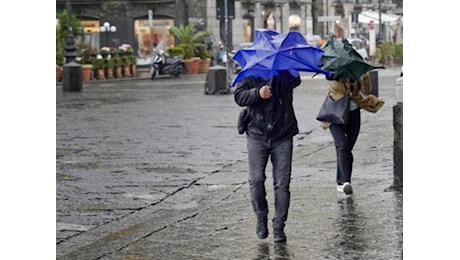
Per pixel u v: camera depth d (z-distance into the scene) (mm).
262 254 16922
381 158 29875
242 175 27547
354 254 16609
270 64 17000
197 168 29172
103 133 40094
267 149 17766
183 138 37500
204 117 46844
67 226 20422
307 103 55188
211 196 23984
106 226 20406
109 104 58344
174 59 105062
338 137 23203
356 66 22031
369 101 23203
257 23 142875
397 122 23016
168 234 19156
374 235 18109
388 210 20562
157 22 133500
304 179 25906
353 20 164000
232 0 69875
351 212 20562
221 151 33250
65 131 41125
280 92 17531
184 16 132375
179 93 69562
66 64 75625
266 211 18094
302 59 17156
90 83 92625
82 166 29953
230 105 54844
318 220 19766
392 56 137875
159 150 33812
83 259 17172
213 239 18453
